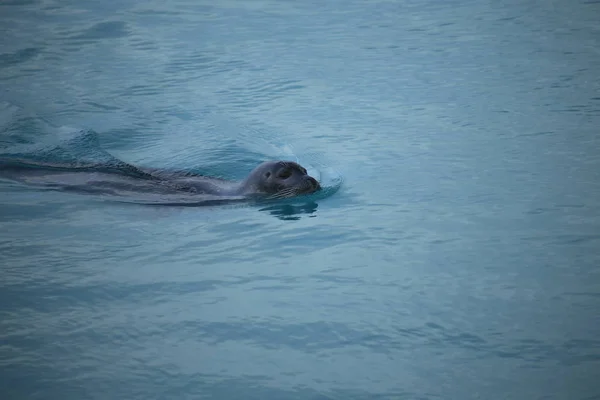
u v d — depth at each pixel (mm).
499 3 63094
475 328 22531
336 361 21078
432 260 26953
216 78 48625
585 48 52094
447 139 39000
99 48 54062
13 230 29734
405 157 37062
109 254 27781
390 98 44938
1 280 25594
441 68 49406
